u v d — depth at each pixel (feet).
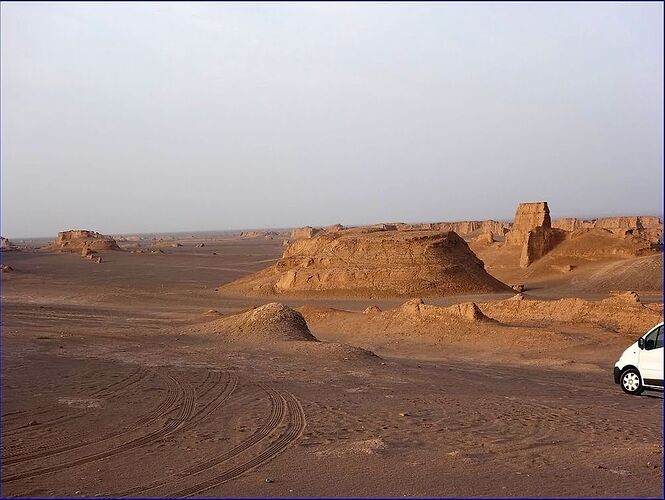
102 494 31.53
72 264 357.82
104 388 61.52
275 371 72.18
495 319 126.93
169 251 510.99
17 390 59.82
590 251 268.62
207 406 53.42
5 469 36.09
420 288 202.90
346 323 126.11
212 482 33.14
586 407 52.47
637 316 111.34
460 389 62.49
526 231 313.12
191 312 169.68
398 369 75.82
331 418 48.32
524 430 43.80
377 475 33.37
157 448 40.45
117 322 136.87
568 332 104.99
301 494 30.71
